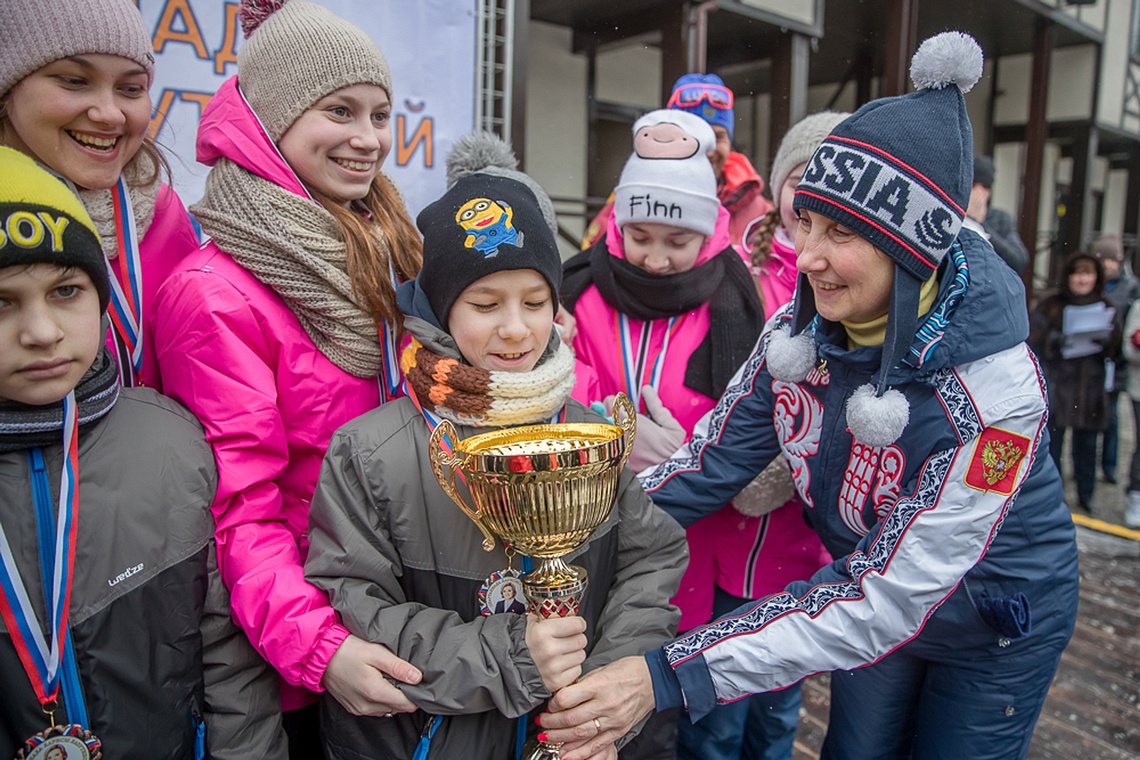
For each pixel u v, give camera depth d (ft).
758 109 27.99
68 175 4.06
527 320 4.05
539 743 4.05
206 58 7.04
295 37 4.44
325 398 4.57
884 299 4.12
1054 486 4.75
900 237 3.82
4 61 3.80
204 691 4.01
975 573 4.58
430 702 3.76
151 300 4.83
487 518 3.72
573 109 20.56
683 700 4.25
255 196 4.40
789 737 6.73
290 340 4.46
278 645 3.86
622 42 18.85
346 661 3.78
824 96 32.22
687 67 17.01
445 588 4.06
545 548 3.76
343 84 4.51
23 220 3.03
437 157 8.30
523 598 4.14
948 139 3.85
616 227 6.72
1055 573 4.71
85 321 3.32
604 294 6.61
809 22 19.51
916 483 4.27
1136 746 8.27
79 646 3.39
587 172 21.12
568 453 3.50
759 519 6.31
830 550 5.28
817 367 4.78
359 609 3.84
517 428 4.04
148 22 6.75
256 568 4.00
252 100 4.60
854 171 3.84
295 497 4.67
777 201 7.32
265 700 4.19
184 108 6.99
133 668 3.54
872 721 5.28
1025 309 4.30
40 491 3.37
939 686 4.98
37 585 3.34
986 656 4.73
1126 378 15.55
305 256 4.34
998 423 4.05
